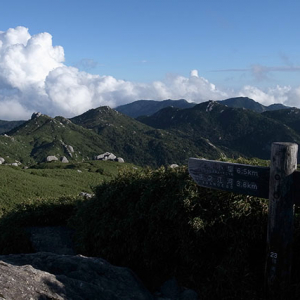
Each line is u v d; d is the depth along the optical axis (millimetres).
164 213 8047
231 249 7199
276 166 6230
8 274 5891
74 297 6012
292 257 6902
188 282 7629
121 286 7070
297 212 7793
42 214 11883
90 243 9344
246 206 7254
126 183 9516
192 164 7613
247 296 6738
